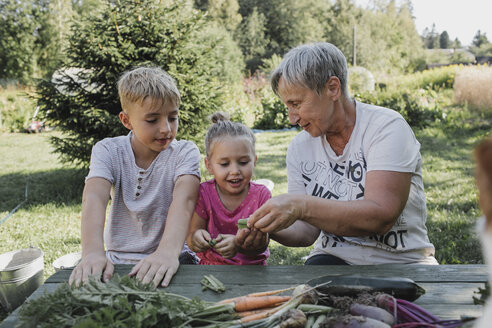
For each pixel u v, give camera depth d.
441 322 0.96
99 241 1.60
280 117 11.72
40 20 25.86
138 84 1.81
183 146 2.06
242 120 12.14
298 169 1.96
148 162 2.04
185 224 1.75
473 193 4.94
